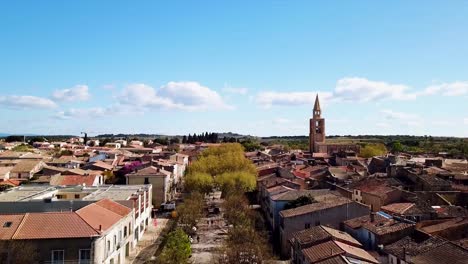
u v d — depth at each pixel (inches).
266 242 2933.1
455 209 3004.4
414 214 2802.7
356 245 2306.8
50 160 6481.3
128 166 5762.8
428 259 1895.9
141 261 2817.4
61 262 2129.7
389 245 2281.0
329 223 2824.8
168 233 3422.7
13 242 2047.2
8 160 6323.8
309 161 7185.0
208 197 5462.6
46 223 2224.4
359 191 3580.2
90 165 5851.4
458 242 2155.5
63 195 3570.4
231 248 2431.1
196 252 2960.1
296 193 3553.2
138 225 3363.7
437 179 3816.4
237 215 3380.9
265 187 4266.7
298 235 2471.7
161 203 4682.6
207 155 6761.8
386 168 5152.6
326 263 1943.9
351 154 7578.7
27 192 3486.7
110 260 2434.8
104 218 2485.2
